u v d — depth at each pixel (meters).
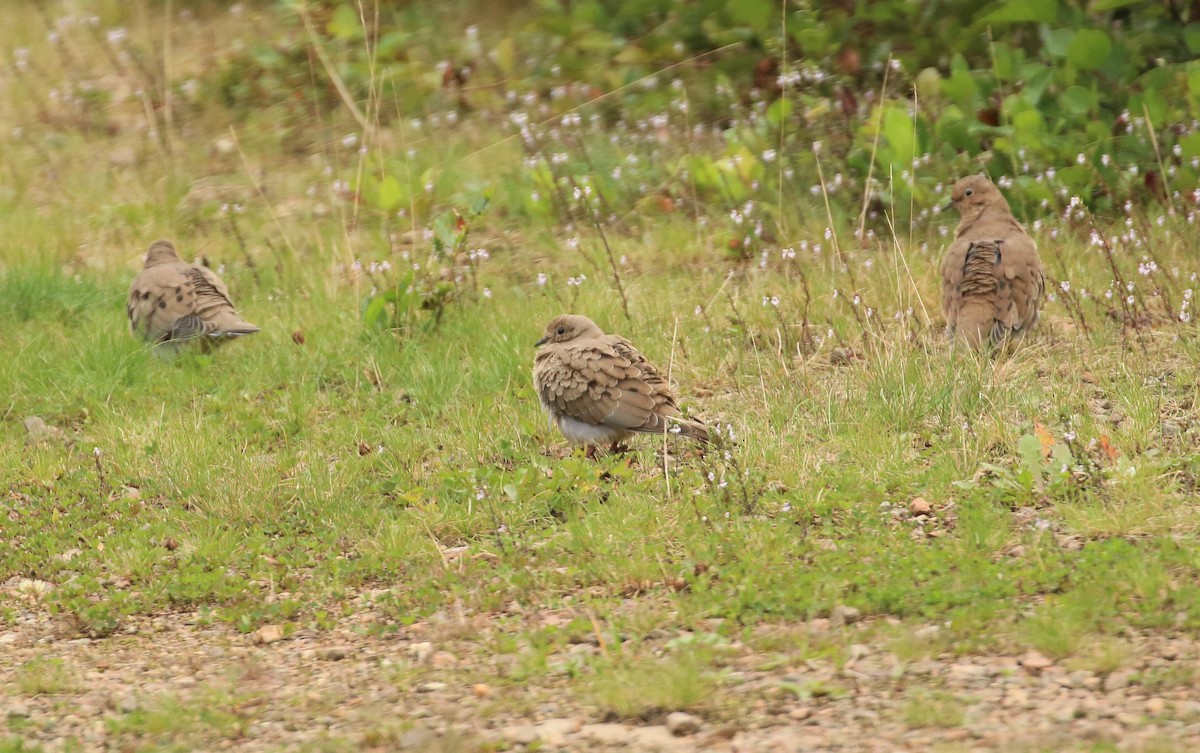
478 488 11.00
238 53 22.98
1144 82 16.52
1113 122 16.48
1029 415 11.52
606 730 7.30
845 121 17.77
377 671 8.46
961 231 13.92
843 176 17.23
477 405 12.98
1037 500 10.05
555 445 12.20
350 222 18.33
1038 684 7.39
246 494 11.38
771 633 8.30
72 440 13.04
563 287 15.60
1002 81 17.27
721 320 14.38
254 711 7.97
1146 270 13.47
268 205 18.58
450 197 18.52
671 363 12.44
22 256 17.11
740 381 13.13
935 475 10.54
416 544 10.31
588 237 17.16
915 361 12.40
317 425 12.98
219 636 9.32
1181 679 7.23
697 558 9.37
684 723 7.20
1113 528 9.30
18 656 9.12
